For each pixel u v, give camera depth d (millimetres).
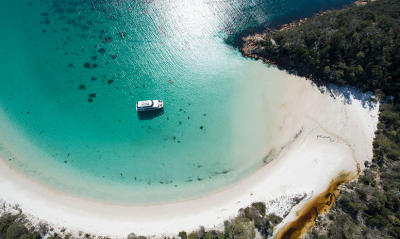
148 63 50500
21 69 50219
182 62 50500
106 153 41125
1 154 41219
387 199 33156
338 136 41219
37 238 32750
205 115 44125
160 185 38156
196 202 36562
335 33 46281
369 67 44031
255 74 48750
